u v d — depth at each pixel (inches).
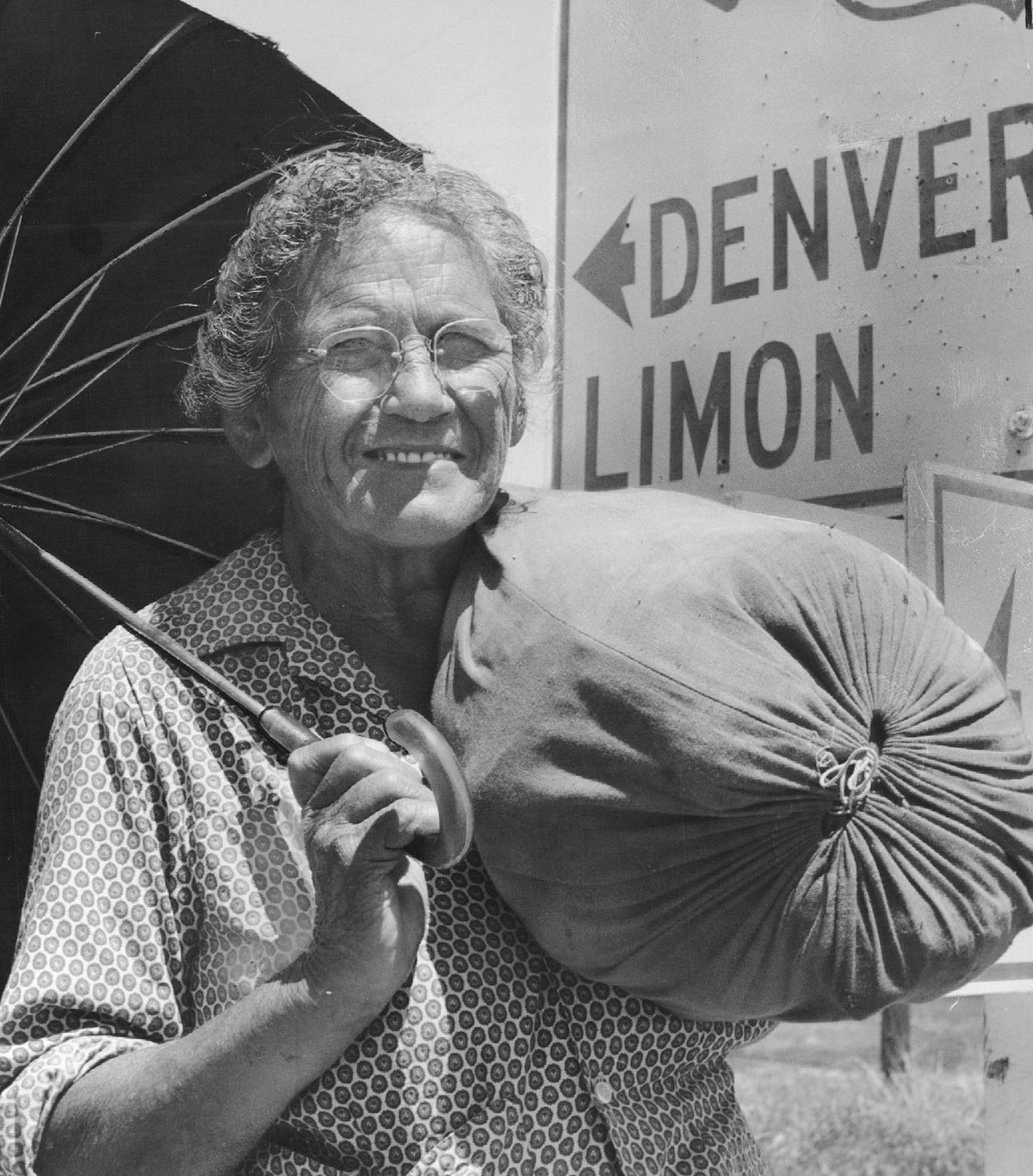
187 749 56.8
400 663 60.4
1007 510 85.5
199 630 59.6
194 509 74.9
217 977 55.6
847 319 92.7
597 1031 56.7
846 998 49.4
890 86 91.7
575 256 100.8
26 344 71.7
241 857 55.9
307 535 59.2
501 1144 54.4
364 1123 53.9
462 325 55.7
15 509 71.9
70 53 74.3
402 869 51.2
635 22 98.8
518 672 51.6
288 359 57.0
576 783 49.6
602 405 101.0
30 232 72.5
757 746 47.5
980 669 52.9
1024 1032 96.3
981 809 50.1
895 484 90.4
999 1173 96.4
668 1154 57.6
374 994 50.5
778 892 48.8
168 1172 51.9
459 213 58.5
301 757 51.3
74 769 56.7
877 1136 210.5
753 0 95.7
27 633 72.4
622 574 51.4
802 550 51.2
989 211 88.3
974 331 88.9
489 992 55.6
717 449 97.0
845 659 50.0
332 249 56.4
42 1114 52.3
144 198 74.3
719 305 97.0
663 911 49.8
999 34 88.1
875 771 49.0
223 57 77.0
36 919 54.6
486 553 56.5
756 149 95.9
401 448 54.7
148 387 73.7
